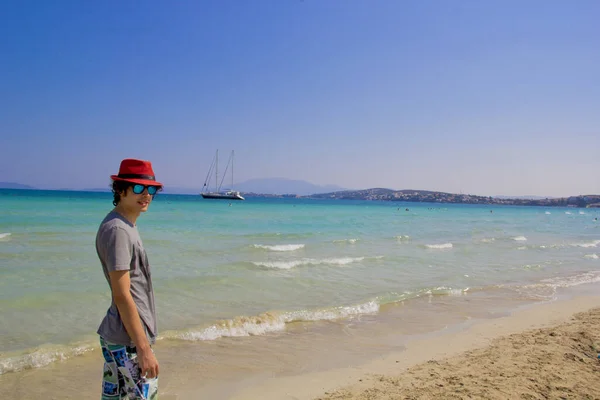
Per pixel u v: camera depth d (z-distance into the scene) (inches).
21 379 197.9
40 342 243.1
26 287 358.0
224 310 327.0
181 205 2348.7
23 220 950.4
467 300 395.5
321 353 248.5
